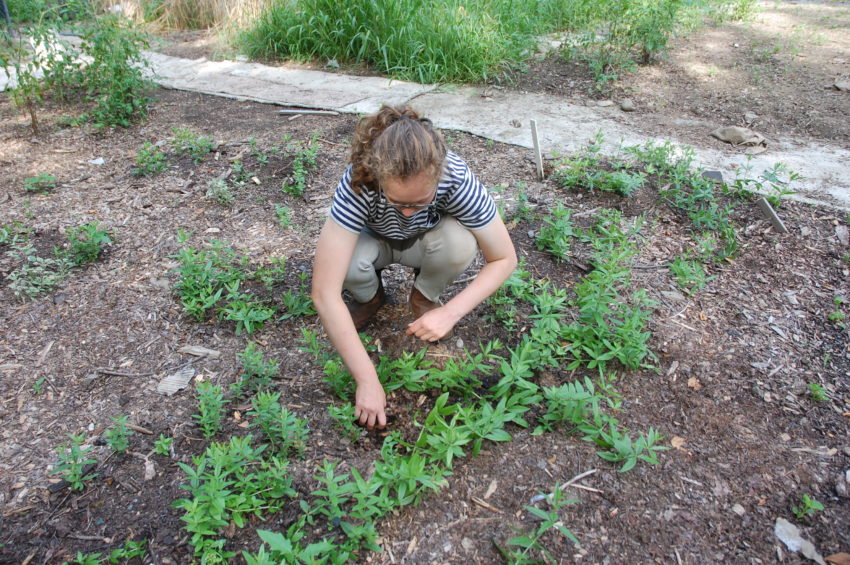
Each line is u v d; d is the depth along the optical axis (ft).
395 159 5.82
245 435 7.81
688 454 7.63
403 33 20.84
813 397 8.41
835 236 11.86
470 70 19.85
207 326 9.74
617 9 20.61
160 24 28.32
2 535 6.73
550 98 18.74
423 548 6.59
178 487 7.20
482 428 7.40
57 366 9.02
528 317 9.68
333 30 21.91
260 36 23.63
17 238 11.64
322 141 15.93
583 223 12.30
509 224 12.25
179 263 11.24
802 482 7.31
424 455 7.45
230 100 19.36
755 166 14.40
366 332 9.49
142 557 6.49
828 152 15.05
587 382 7.76
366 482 6.72
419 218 7.45
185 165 14.85
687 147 14.16
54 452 7.72
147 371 8.92
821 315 9.98
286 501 7.01
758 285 10.68
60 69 18.15
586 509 6.97
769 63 21.12
